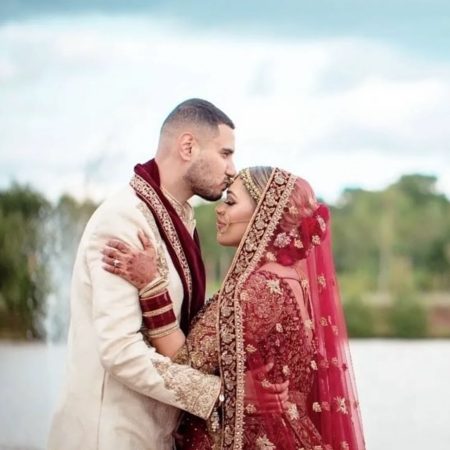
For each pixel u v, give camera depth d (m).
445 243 27.91
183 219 3.41
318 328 3.35
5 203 17.11
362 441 3.39
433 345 16.77
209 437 3.30
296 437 3.25
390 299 24.81
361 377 11.34
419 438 7.73
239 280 3.28
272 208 3.31
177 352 3.25
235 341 3.24
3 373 11.37
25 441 7.56
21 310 16.19
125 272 3.18
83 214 17.08
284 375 3.26
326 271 3.38
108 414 3.24
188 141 3.32
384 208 28.61
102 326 3.17
